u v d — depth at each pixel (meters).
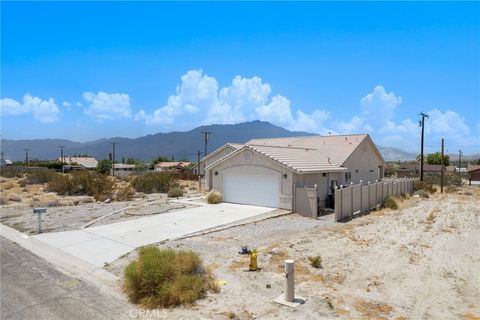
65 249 12.24
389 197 25.34
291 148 25.88
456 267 10.70
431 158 91.38
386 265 10.67
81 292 8.39
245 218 18.00
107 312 7.31
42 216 18.77
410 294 8.43
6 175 49.31
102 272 9.86
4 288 8.67
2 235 14.62
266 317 6.98
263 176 21.64
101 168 86.12
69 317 7.11
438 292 8.61
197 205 22.38
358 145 28.92
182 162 107.25
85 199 25.56
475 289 8.88
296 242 12.90
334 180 24.67
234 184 23.20
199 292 7.96
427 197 31.02
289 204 20.22
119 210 20.41
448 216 20.30
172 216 18.45
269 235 14.38
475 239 14.48
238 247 12.30
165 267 8.15
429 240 14.12
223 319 6.92
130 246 12.55
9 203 24.61
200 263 9.24
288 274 7.68
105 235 14.22
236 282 8.80
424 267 10.59
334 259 11.00
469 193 35.38
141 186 33.25
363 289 8.66
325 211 21.42
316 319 6.91
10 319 7.03
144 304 7.64
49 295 8.22
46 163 89.06
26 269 10.16
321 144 30.39
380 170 34.56
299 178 20.64
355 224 17.27
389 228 16.33
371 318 7.04
